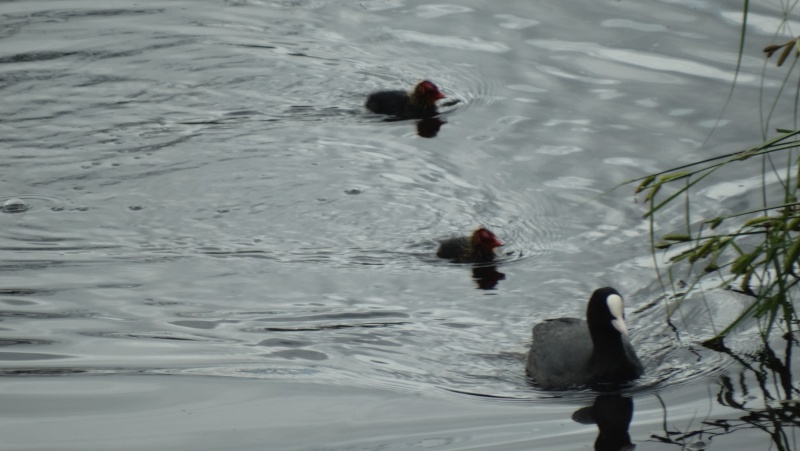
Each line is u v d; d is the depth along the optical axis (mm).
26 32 22656
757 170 15992
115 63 21203
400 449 10102
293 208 16047
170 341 12617
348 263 14562
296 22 22969
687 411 10648
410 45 21484
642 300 13266
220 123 18844
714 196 15469
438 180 16672
